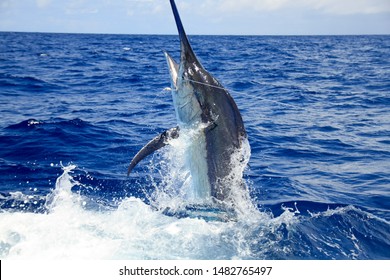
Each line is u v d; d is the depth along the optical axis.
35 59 34.72
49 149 9.51
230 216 5.58
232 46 63.56
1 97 16.45
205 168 5.63
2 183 7.55
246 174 8.44
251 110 15.04
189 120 5.62
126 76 23.78
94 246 4.96
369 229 5.93
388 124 13.25
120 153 9.45
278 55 45.00
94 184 7.59
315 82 23.00
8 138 10.21
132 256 4.80
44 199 6.84
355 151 10.31
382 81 23.84
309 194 7.48
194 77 5.54
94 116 13.11
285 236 5.47
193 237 5.24
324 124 13.04
